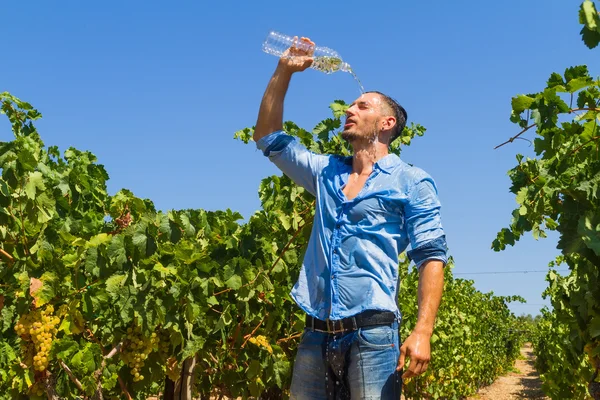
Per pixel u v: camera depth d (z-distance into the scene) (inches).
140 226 144.7
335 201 96.7
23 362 134.3
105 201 188.2
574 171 134.2
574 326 162.6
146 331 142.5
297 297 96.0
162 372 158.7
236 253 174.2
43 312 132.0
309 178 104.0
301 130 181.5
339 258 92.4
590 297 144.5
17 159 133.4
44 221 137.7
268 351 181.8
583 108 127.5
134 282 140.3
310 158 104.4
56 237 145.4
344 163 102.3
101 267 140.4
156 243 145.6
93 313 147.3
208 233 169.8
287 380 192.1
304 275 97.0
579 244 132.6
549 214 145.3
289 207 186.7
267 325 179.8
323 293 93.0
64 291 137.3
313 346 93.2
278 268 177.5
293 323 197.8
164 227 154.6
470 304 606.9
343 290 90.7
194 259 150.3
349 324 89.2
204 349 180.1
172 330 153.1
